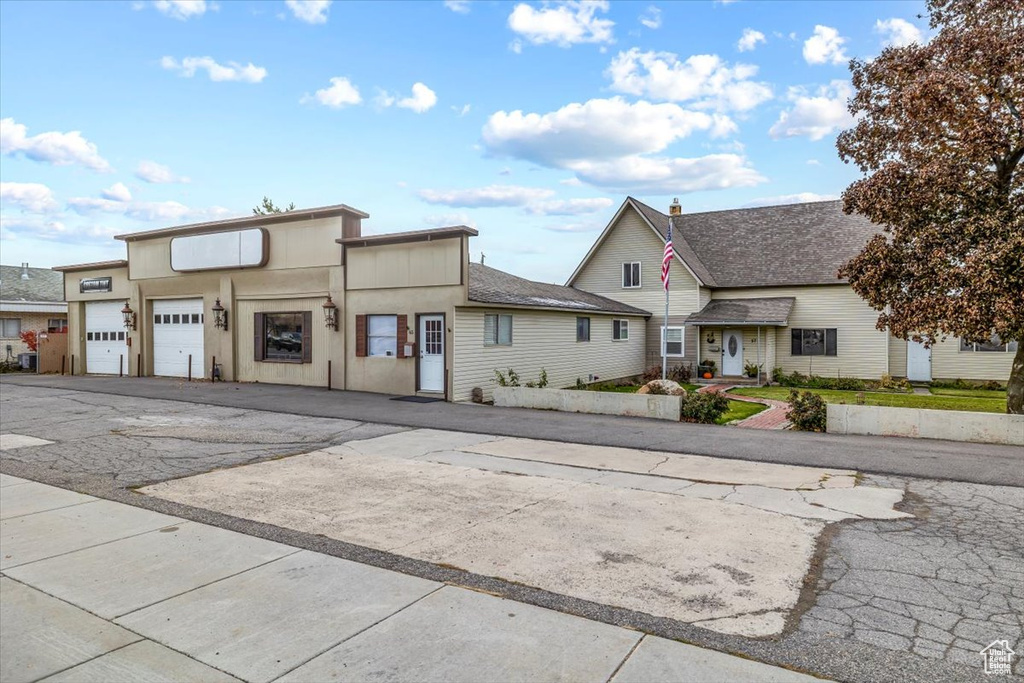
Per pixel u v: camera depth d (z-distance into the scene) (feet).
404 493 23.84
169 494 23.61
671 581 15.39
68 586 15.28
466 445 33.45
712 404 42.22
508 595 14.64
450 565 16.52
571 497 23.18
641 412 43.83
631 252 88.07
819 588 14.90
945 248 36.65
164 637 12.73
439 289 51.78
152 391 56.29
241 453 31.14
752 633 12.71
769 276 82.69
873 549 17.49
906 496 23.00
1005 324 33.94
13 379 69.72
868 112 43.01
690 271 82.12
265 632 12.89
